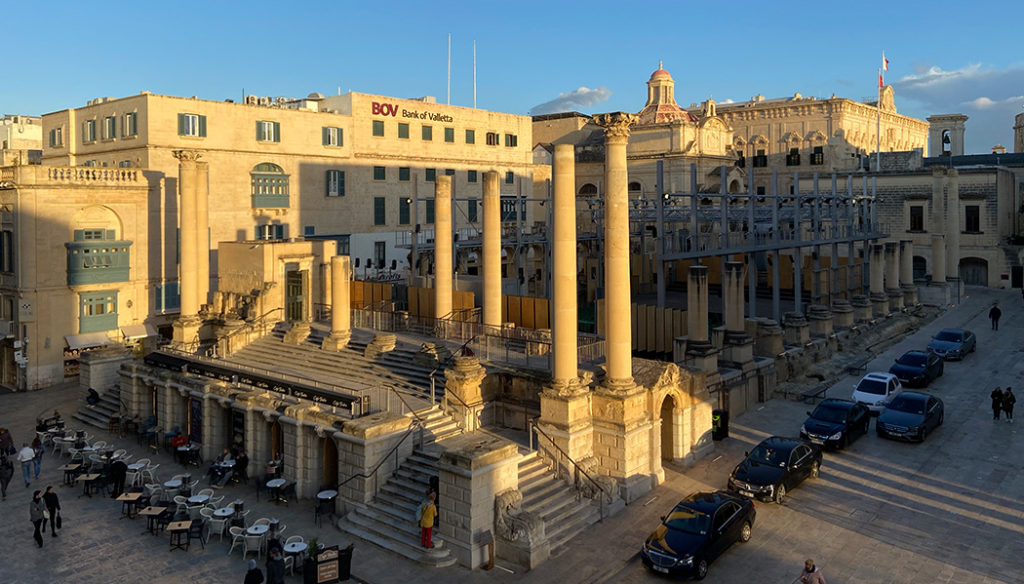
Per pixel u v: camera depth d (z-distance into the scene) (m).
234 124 55.91
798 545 22.53
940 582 20.25
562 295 26.42
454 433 27.67
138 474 27.44
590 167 90.31
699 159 84.00
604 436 26.33
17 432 35.22
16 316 43.66
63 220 44.69
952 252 72.25
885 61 84.62
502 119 77.88
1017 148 107.56
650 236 71.12
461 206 73.00
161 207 49.81
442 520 22.25
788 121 97.81
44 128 62.03
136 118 52.16
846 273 65.94
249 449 28.70
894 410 32.81
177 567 21.89
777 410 36.28
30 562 22.19
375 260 66.50
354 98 64.19
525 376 29.81
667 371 28.08
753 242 49.34
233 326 39.94
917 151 80.31
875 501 25.61
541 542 21.75
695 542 20.78
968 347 47.25
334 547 20.50
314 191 61.56
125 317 47.69
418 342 36.34
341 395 26.94
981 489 26.42
